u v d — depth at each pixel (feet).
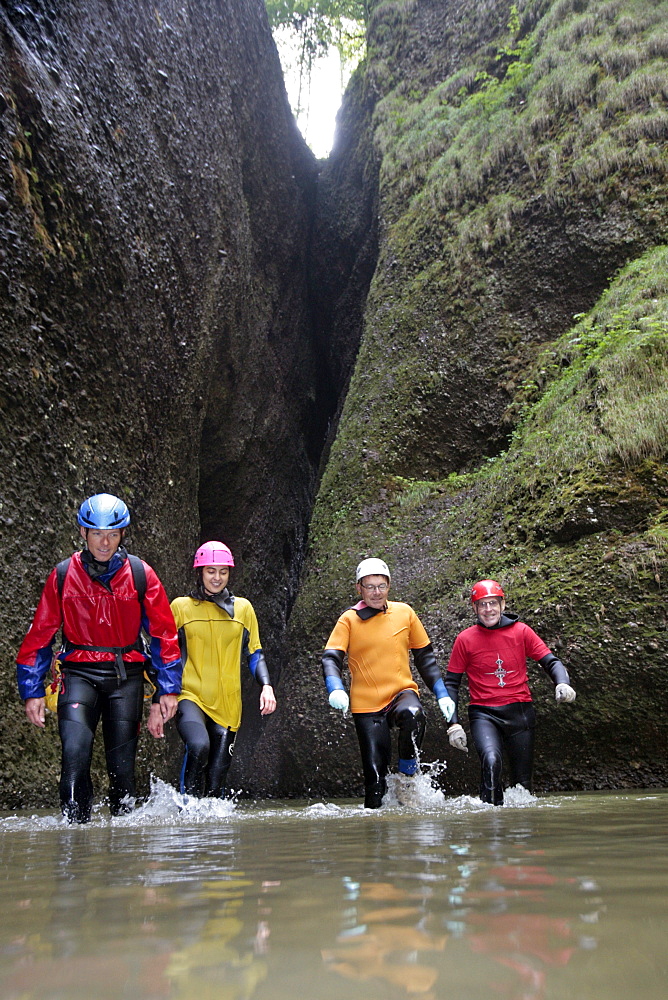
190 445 37.42
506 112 46.52
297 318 58.95
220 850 5.71
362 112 60.85
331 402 61.72
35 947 2.30
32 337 23.97
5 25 25.46
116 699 13.16
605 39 44.34
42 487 23.31
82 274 27.45
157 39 37.60
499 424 39.09
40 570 22.15
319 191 64.13
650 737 21.59
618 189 39.75
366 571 16.84
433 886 3.39
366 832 7.19
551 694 22.68
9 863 5.16
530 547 27.32
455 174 46.68
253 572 49.24
